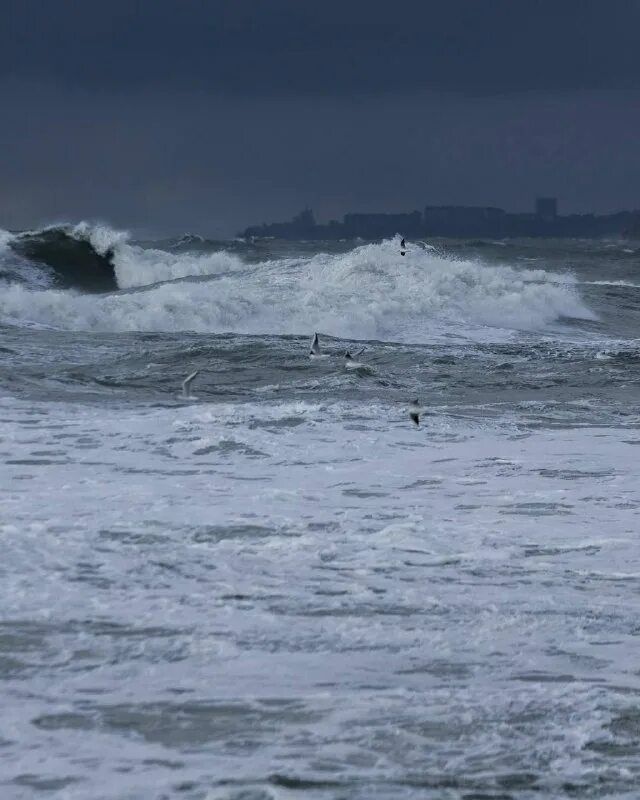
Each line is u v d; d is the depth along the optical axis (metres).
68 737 19.08
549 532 35.56
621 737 19.27
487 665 23.02
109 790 17.08
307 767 18.02
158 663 22.91
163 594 27.92
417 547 33.25
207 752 18.58
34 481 42.94
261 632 25.02
